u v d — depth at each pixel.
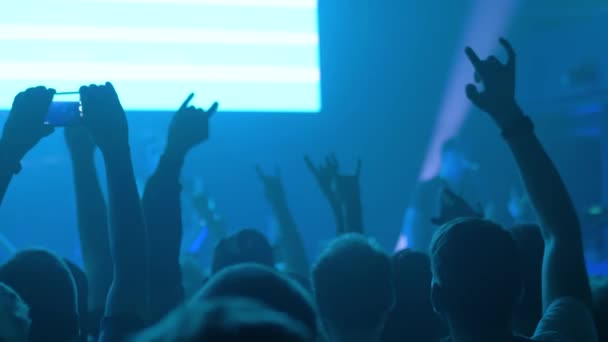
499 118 1.62
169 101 5.87
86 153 2.15
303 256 2.73
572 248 1.58
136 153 5.99
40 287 1.40
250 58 6.08
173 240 1.86
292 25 6.19
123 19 5.77
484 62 1.65
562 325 1.47
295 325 0.63
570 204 1.59
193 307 0.64
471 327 1.39
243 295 0.89
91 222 2.06
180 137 1.94
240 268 0.96
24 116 1.53
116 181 1.60
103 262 2.00
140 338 0.68
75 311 1.45
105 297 1.92
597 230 6.89
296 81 6.19
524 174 1.61
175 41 5.90
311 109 6.22
